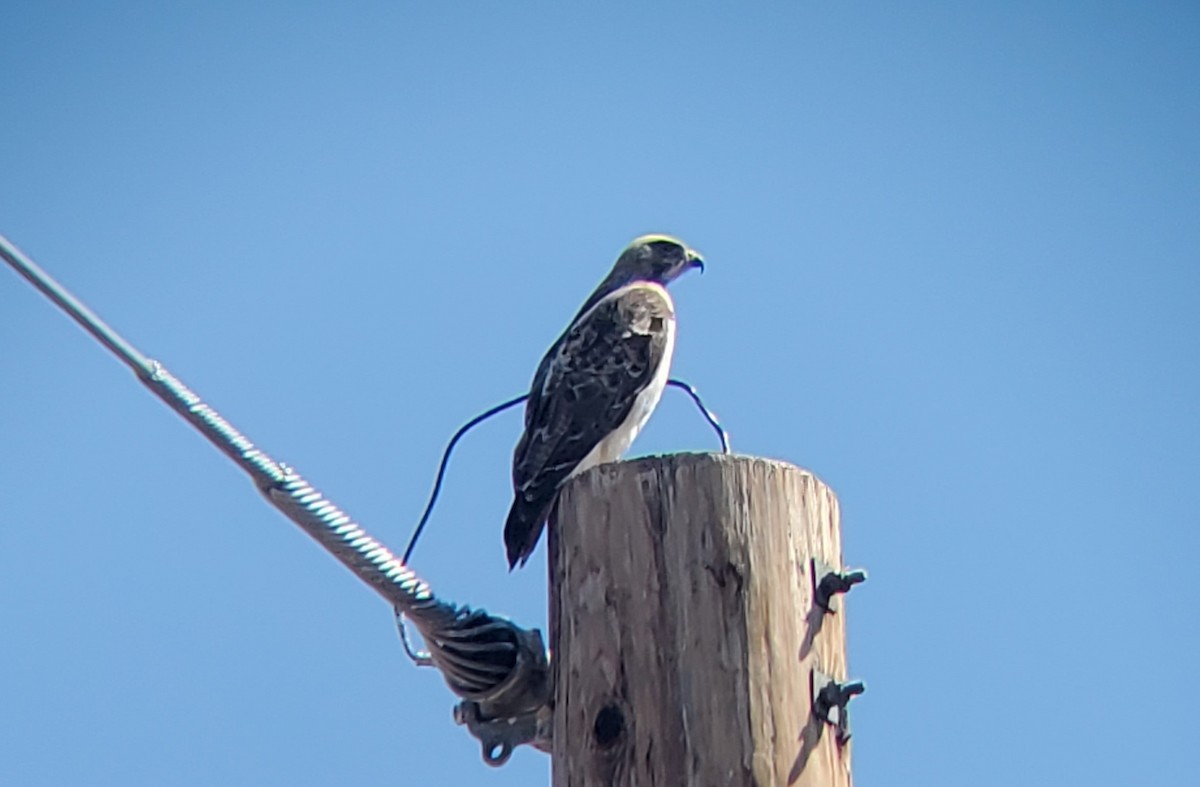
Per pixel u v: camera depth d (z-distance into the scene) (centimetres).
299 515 864
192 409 842
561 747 786
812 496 809
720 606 774
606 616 786
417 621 890
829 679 783
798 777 755
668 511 792
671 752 756
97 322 820
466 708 905
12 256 784
